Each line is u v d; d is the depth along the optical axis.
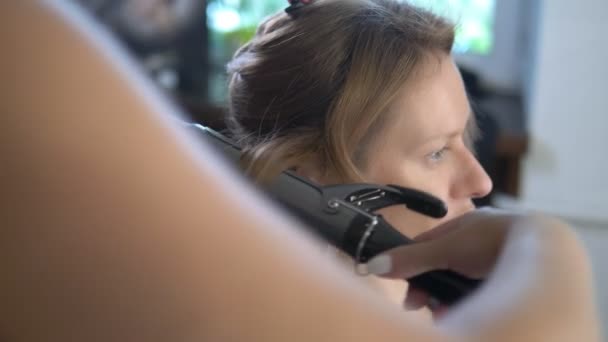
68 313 0.15
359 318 0.16
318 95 0.67
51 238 0.15
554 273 0.20
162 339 0.16
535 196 1.36
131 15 1.58
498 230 0.26
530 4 1.54
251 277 0.16
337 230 0.34
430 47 0.68
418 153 0.66
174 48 1.61
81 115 0.16
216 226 0.16
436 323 0.18
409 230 0.48
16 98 0.15
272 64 0.70
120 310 0.15
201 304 0.16
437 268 0.27
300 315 0.16
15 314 0.15
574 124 1.31
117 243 0.15
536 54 1.33
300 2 0.71
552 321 0.18
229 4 1.71
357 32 0.67
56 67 0.16
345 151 0.64
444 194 0.66
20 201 0.15
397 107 0.65
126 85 0.16
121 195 0.16
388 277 0.28
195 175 0.16
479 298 0.19
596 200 1.33
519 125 1.40
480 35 1.67
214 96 1.42
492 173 1.22
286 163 0.63
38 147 0.15
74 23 0.16
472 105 0.90
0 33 0.15
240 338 0.16
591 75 1.28
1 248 0.15
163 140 0.16
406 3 0.71
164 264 0.16
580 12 1.26
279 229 0.17
